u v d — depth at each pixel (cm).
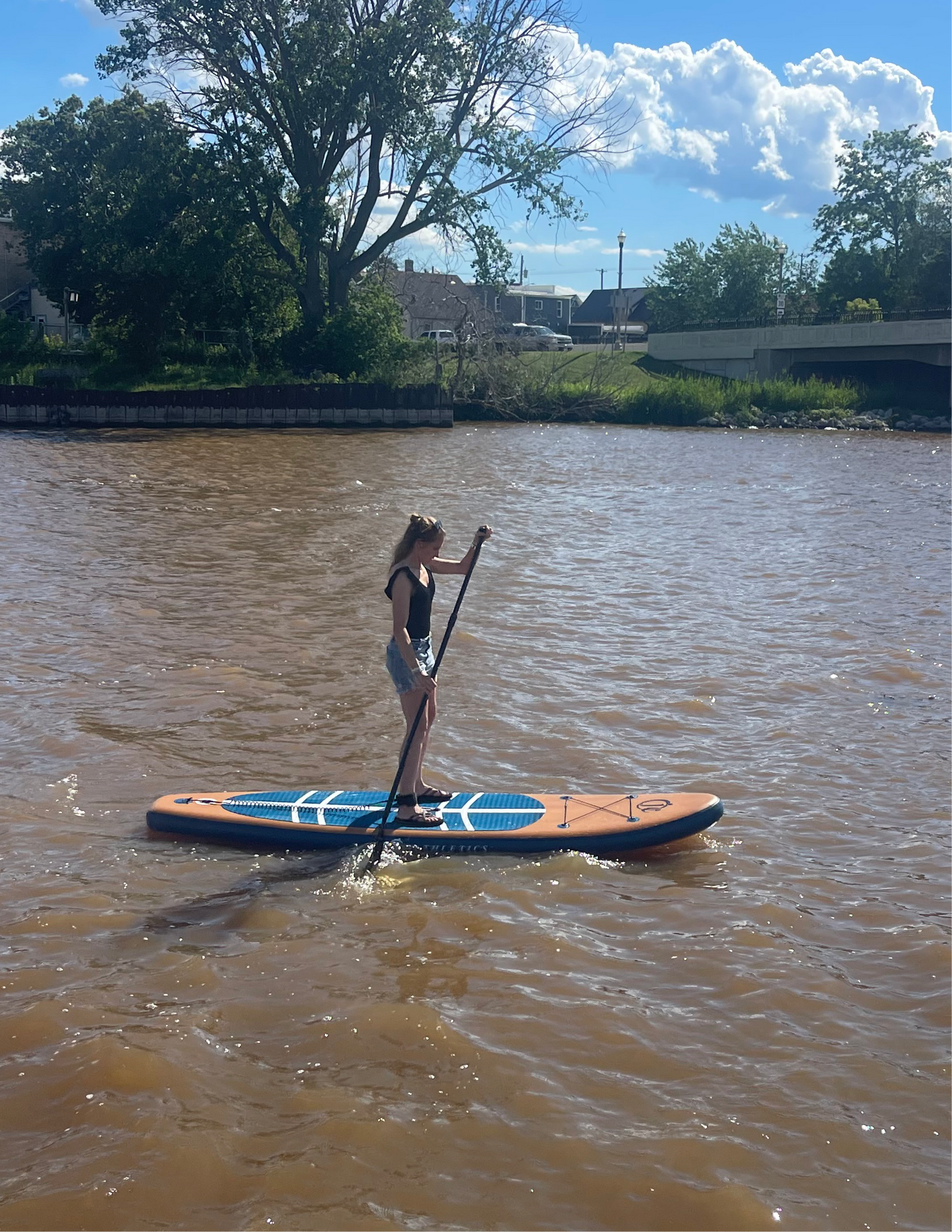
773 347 5166
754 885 520
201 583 1158
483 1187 314
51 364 4528
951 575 1270
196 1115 343
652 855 555
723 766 675
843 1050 383
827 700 802
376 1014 398
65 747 677
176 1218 301
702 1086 362
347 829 559
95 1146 329
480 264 4234
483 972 434
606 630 992
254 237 4538
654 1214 305
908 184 6381
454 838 552
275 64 4109
